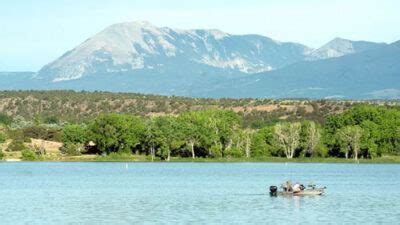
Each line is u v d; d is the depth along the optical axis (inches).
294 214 4965.6
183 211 5123.0
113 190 6801.2
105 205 5506.9
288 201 5728.3
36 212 5098.4
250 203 5585.6
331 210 5177.2
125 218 4795.8
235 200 5807.1
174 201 5762.8
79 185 7386.8
